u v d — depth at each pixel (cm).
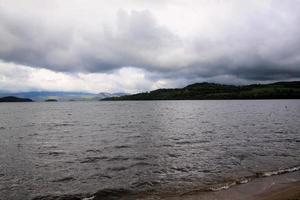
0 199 1455
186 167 2028
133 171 1953
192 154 2467
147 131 4250
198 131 4134
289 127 4553
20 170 2016
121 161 2255
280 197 1391
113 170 1991
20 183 1712
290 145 2869
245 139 3294
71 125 5547
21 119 7425
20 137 3788
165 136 3647
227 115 7819
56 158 2405
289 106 13225
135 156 2427
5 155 2547
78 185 1667
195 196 1441
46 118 7819
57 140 3475
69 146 3016
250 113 8550
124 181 1730
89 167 2084
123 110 12338
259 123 5331
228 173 1858
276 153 2466
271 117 6888
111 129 4644
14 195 1514
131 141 3272
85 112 11200
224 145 2902
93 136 3800
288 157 2308
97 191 1561
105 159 2336
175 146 2884
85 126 5297
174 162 2183
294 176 1766
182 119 6606
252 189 1530
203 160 2230
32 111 12619
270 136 3531
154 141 3241
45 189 1603
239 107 12900
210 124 5238
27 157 2458
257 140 3212
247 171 1897
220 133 3872
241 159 2245
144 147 2858
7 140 3509
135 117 7625
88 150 2753
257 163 2112
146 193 1515
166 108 13238
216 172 1888
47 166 2125
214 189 1545
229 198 1403
